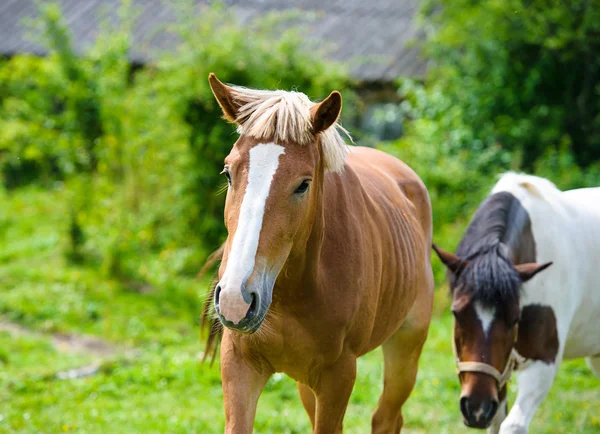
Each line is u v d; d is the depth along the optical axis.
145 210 14.02
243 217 3.68
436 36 17.38
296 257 4.07
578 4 15.81
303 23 20.47
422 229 6.23
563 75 16.56
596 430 7.46
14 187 19.36
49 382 8.63
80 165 13.99
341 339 4.46
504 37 16.27
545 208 6.25
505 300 5.41
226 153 13.27
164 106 13.40
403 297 5.34
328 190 4.48
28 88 15.31
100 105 13.61
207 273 13.47
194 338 10.81
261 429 7.29
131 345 10.42
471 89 16.81
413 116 17.33
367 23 20.55
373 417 5.94
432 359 10.23
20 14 22.23
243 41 13.45
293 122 3.84
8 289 12.16
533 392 5.82
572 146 16.52
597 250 6.49
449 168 14.25
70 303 11.75
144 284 13.05
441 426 7.66
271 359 4.49
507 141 16.23
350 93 14.38
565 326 6.12
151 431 7.09
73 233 13.81
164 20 21.19
